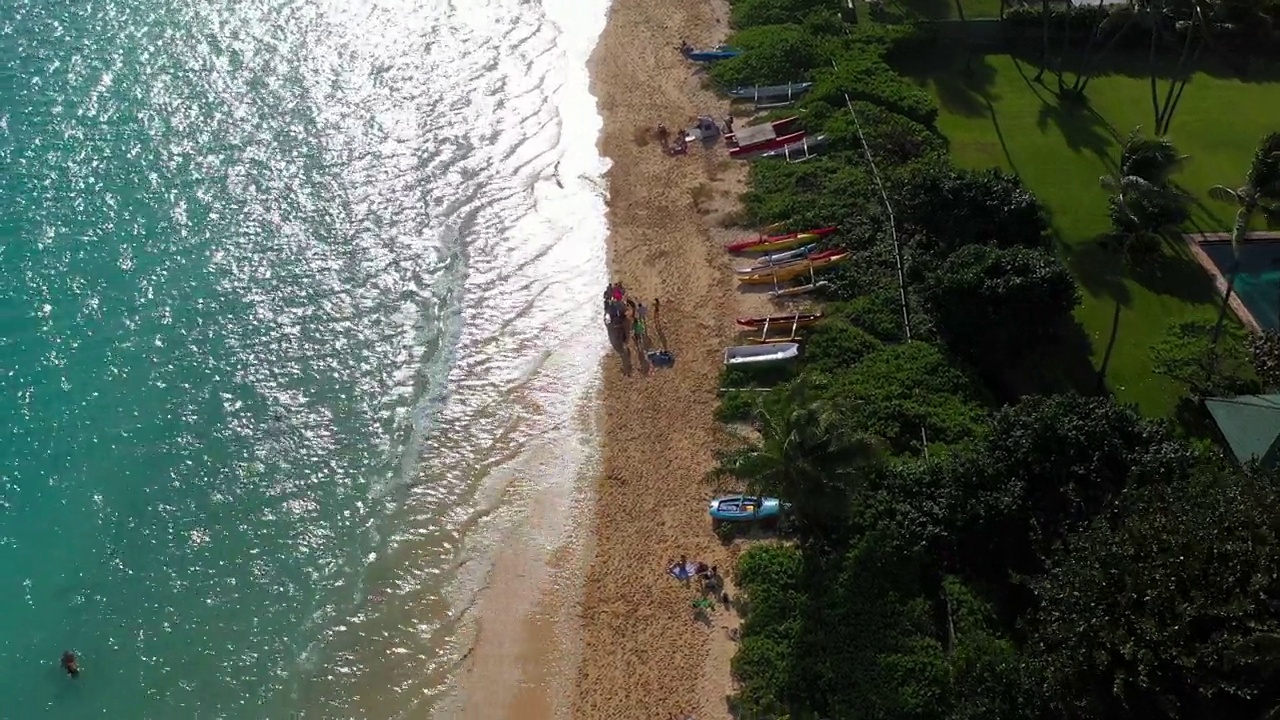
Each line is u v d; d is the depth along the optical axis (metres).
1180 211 63.03
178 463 54.78
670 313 61.41
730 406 55.38
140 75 77.88
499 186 70.75
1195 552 38.34
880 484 48.19
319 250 66.06
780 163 70.19
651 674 44.97
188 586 49.84
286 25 83.69
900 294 59.53
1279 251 64.00
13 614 48.81
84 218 67.25
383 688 45.88
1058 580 40.97
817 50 78.31
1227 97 77.19
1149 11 69.81
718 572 48.34
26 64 78.19
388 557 50.78
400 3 87.00
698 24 84.69
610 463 54.06
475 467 54.56
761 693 42.78
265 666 46.81
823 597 45.47
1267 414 49.09
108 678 46.50
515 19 86.06
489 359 60.03
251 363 59.56
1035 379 56.00
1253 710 35.84
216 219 67.62
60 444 55.47
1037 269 54.31
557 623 47.56
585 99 77.56
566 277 64.56
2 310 61.56
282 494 53.56
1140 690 36.88
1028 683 39.12
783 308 61.00
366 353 60.28
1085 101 76.50
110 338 60.50
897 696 41.38
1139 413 52.47
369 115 75.88
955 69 79.88
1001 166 70.56
